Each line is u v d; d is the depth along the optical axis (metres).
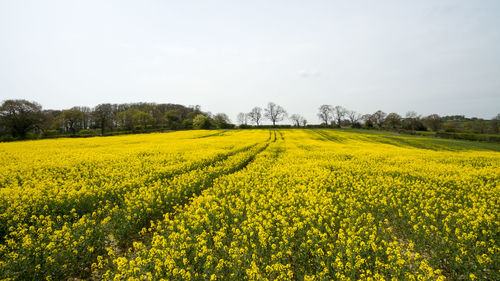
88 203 8.46
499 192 10.56
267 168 16.02
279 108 126.00
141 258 5.61
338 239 6.23
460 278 5.41
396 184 11.52
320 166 16.92
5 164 16.16
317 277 5.14
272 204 8.79
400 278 5.09
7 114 57.38
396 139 51.09
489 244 6.21
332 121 119.88
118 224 7.04
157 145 29.02
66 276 5.69
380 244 6.29
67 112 76.00
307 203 8.58
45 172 13.63
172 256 5.41
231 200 9.14
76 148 26.41
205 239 6.42
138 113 88.12
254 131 70.50
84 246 6.01
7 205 8.07
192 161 16.56
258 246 6.12
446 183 12.24
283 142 39.31
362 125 109.62
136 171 13.69
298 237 6.86
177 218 7.73
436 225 7.36
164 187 10.20
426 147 39.03
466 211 8.02
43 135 64.25
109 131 87.00
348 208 8.42
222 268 5.42
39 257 5.57
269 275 5.26
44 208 7.82
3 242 6.70
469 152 30.77
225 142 33.28
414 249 6.67
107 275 5.07
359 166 16.61
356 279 5.31
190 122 100.38
